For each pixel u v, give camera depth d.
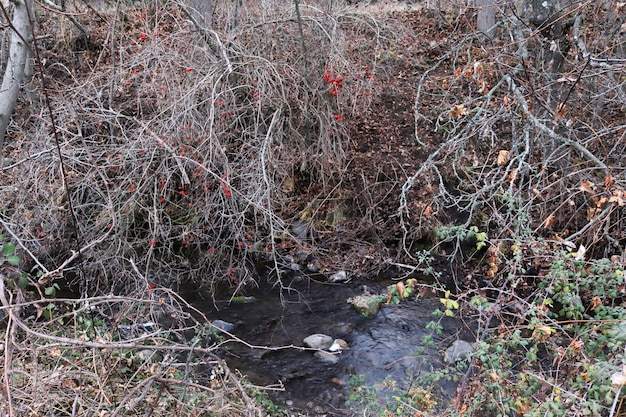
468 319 5.40
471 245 6.83
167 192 6.56
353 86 7.40
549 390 2.77
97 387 3.22
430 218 7.02
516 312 3.08
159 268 6.07
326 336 5.52
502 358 2.96
